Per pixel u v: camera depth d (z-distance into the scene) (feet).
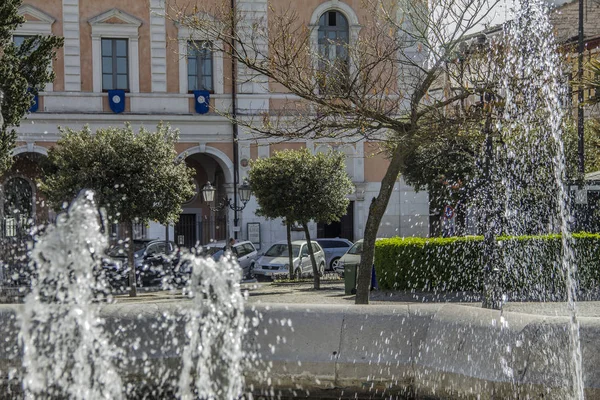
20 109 55.67
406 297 61.93
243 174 121.29
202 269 24.93
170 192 78.48
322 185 92.89
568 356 22.21
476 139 51.01
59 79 116.67
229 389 24.34
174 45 120.16
